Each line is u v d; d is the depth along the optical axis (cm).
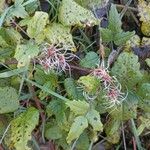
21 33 26
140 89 25
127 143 28
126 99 25
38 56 24
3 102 24
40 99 25
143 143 28
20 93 25
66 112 24
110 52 26
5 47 24
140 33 29
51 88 24
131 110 25
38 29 24
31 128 23
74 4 24
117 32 26
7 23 25
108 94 24
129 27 29
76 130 23
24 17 24
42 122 25
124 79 25
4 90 24
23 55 23
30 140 25
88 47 27
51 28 24
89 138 26
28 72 24
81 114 23
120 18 27
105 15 27
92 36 27
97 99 24
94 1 26
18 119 24
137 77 25
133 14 28
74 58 26
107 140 27
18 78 25
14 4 25
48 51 24
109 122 26
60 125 24
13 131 24
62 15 24
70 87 24
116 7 28
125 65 25
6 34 24
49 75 25
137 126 27
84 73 25
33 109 24
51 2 26
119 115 25
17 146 23
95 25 27
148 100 25
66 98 24
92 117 23
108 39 26
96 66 25
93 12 27
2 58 24
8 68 25
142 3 27
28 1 25
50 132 25
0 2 25
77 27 27
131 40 27
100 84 24
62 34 24
